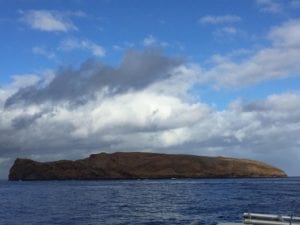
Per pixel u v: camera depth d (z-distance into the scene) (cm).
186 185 18075
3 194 12144
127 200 8269
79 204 7188
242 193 10044
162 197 9212
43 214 5288
